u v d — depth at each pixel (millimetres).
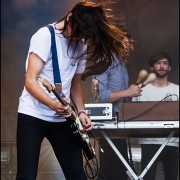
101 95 5898
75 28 3893
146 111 5492
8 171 7984
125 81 6133
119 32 3949
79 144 4172
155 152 6105
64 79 4102
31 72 3953
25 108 4051
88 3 3938
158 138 6109
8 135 9078
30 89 3922
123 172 6008
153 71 7570
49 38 4012
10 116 9797
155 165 6141
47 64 4055
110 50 3936
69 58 4078
